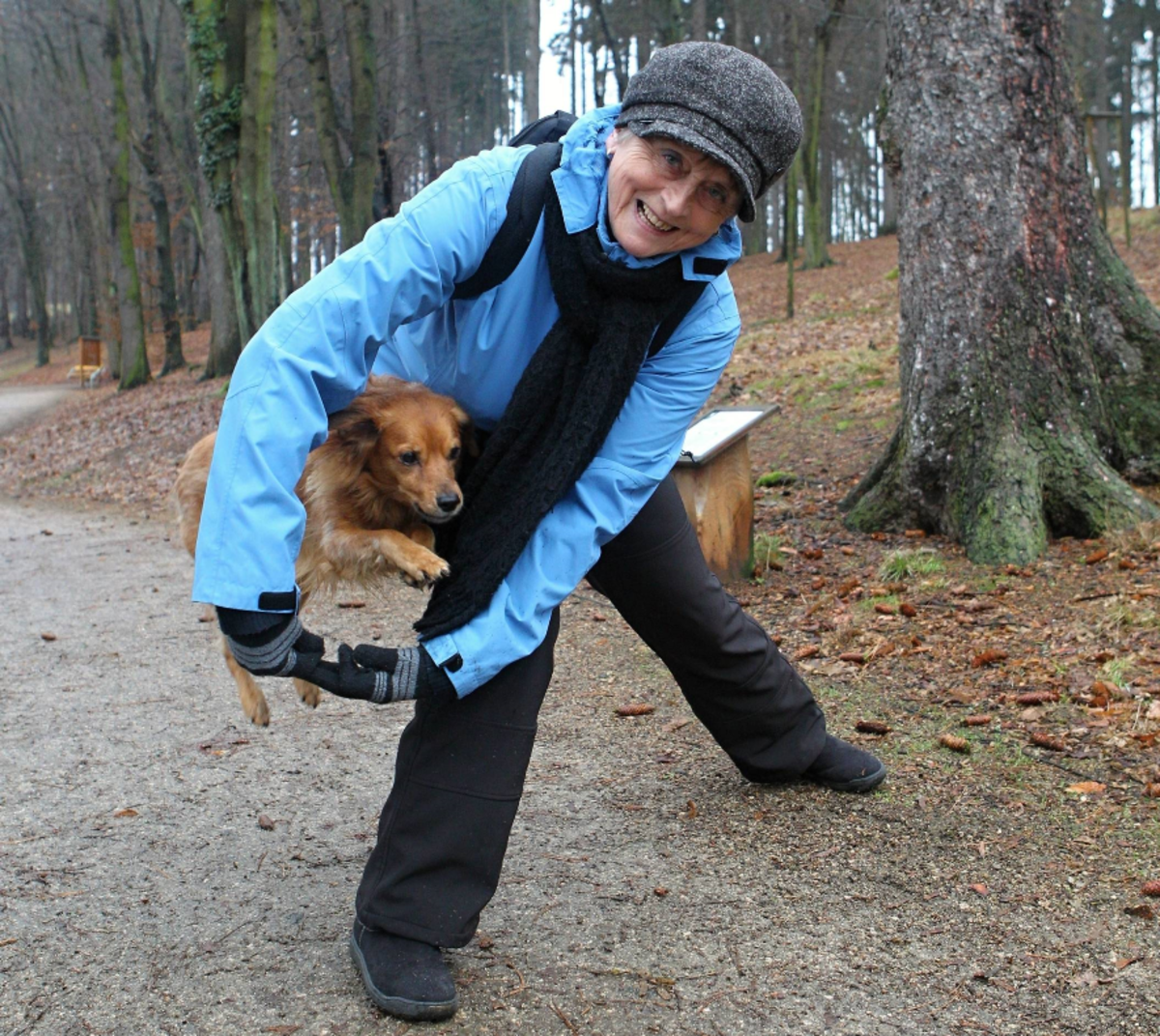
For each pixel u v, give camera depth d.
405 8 23.69
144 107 28.84
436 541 2.96
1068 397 5.82
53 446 17.30
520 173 2.18
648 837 3.14
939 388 5.89
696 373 2.41
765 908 2.72
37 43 32.34
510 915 2.74
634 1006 2.34
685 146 2.00
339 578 2.89
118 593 6.91
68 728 4.30
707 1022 2.27
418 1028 2.27
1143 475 5.98
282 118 23.77
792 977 2.43
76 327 52.00
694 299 2.29
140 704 4.60
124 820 3.39
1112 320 6.02
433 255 2.08
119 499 11.86
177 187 31.91
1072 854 2.89
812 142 18.61
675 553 2.84
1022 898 2.70
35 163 42.34
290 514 1.98
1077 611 4.71
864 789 3.31
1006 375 5.78
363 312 2.04
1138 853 2.86
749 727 3.19
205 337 36.19
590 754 3.82
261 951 2.59
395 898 2.33
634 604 2.93
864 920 2.65
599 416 2.19
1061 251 5.86
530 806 3.41
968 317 5.79
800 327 15.84
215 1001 2.38
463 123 37.22
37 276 43.81
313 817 3.40
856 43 26.62
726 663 3.05
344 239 16.92
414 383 2.74
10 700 4.70
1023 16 5.69
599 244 2.14
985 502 5.62
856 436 8.44
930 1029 2.23
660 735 3.94
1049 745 3.52
